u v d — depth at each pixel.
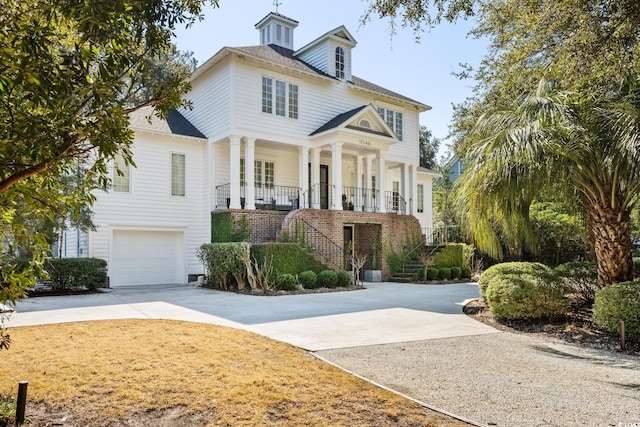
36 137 2.85
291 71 18.34
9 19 2.93
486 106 13.49
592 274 9.69
